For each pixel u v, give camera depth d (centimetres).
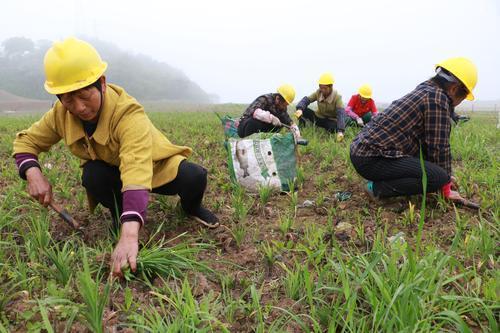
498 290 246
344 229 355
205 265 292
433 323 228
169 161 321
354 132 784
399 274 249
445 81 377
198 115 1402
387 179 396
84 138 296
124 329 227
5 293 245
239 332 232
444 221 365
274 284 276
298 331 232
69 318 225
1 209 340
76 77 254
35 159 311
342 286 253
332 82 776
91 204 342
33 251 284
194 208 354
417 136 391
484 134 711
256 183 455
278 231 358
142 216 259
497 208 362
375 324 220
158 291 261
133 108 282
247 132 662
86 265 227
